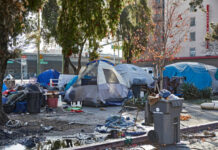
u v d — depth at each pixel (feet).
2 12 24.93
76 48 31.94
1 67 27.14
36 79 82.48
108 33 32.07
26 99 37.81
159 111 19.93
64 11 31.89
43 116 33.81
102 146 19.12
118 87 47.19
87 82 46.11
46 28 68.74
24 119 31.19
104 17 31.30
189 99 57.16
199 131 26.03
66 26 31.48
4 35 26.68
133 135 22.25
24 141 20.25
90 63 48.37
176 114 20.12
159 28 59.36
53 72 78.79
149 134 20.36
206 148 19.47
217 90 69.87
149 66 94.32
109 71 47.60
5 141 20.36
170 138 19.94
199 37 142.72
